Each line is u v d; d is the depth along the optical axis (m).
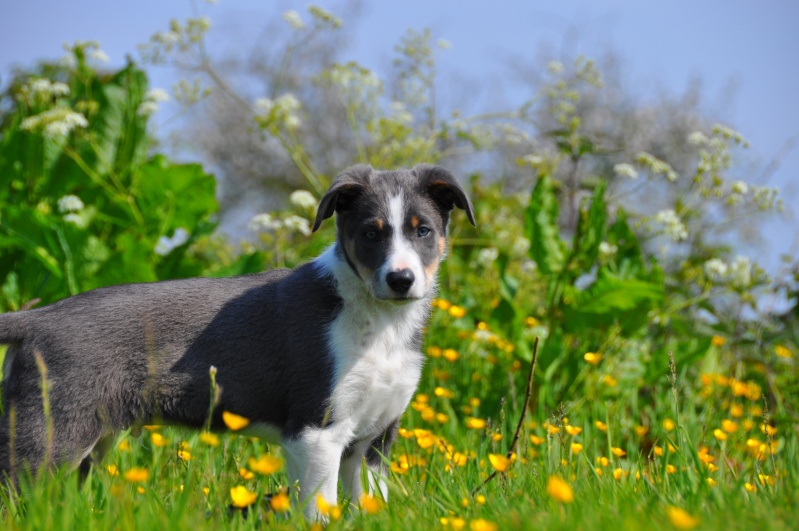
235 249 8.95
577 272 5.69
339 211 3.99
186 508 2.94
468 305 6.63
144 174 6.20
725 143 6.08
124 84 6.32
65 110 5.59
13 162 6.13
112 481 3.33
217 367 3.85
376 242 3.82
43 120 5.52
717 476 3.68
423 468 4.18
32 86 6.16
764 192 6.06
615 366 5.79
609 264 5.91
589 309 5.51
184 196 6.29
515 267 6.82
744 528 2.53
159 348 3.81
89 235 5.42
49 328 3.70
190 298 3.93
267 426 3.92
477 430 5.00
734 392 5.55
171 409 3.86
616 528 2.56
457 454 4.02
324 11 7.20
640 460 4.00
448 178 4.00
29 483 3.42
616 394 5.65
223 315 3.91
